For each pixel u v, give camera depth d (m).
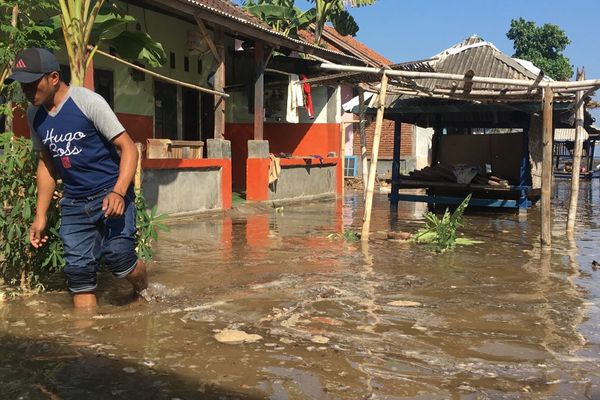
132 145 3.98
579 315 4.22
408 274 5.63
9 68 5.82
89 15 6.50
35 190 4.48
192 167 10.79
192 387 2.85
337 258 6.48
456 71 12.35
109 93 11.63
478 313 4.25
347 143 22.53
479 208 13.28
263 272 5.63
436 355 3.35
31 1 6.41
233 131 16.11
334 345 3.49
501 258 6.65
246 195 13.46
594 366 3.20
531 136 12.89
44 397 2.70
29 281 4.67
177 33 13.39
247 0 20.31
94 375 2.98
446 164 12.96
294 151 16.72
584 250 7.33
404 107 12.13
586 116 16.36
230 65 15.77
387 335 3.70
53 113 3.88
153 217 5.08
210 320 3.97
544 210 7.74
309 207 13.04
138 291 4.46
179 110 13.75
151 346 3.42
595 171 29.70
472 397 2.78
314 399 2.73
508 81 8.27
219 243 7.50
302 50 13.36
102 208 4.00
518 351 3.43
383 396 2.78
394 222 10.23
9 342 3.47
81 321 3.91
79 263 4.14
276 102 15.48
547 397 2.79
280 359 3.24
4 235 4.47
